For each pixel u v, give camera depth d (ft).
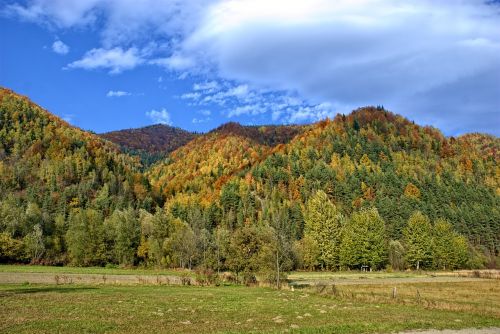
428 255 463.42
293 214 561.84
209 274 232.94
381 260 442.09
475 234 573.33
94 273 304.71
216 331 85.66
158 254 409.28
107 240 429.79
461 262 484.74
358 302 150.30
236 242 246.68
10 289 169.99
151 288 196.54
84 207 586.86
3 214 436.76
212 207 608.60
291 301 149.69
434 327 94.53
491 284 271.08
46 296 143.54
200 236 401.29
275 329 88.43
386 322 100.17
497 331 92.58
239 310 121.70
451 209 611.88
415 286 251.19
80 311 108.99
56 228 461.37
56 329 84.02
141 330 86.07
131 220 454.40
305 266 435.53
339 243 450.30
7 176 624.18
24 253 398.01
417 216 484.33
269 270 232.73
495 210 603.67
